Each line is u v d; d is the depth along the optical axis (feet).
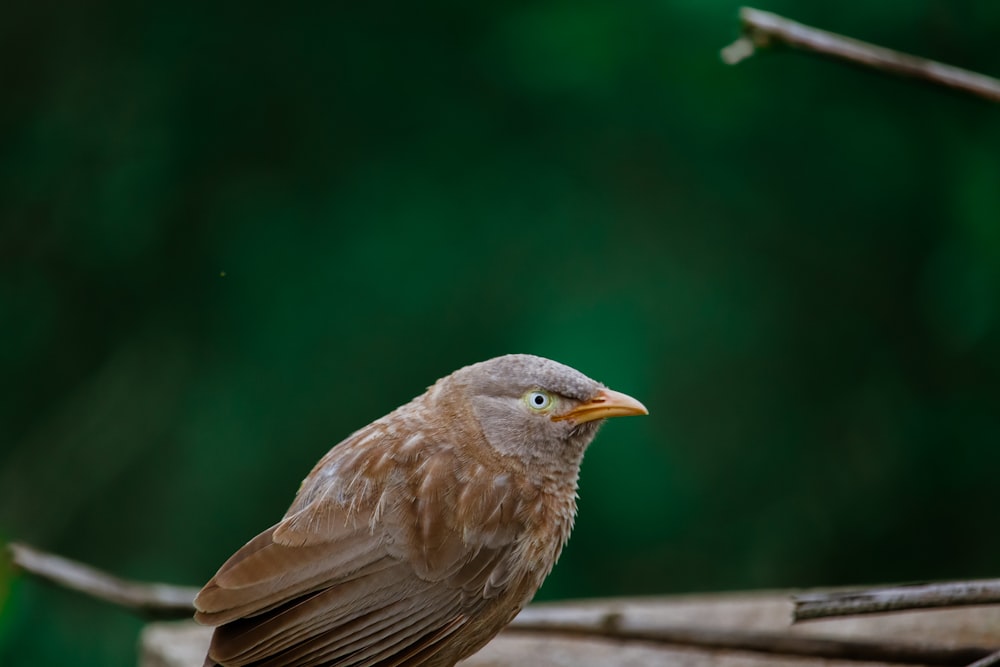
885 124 45.01
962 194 43.19
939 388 46.16
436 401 22.81
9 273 47.24
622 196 46.32
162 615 25.49
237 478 45.50
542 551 22.43
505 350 44.11
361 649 20.84
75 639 41.78
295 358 45.03
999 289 42.29
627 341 44.21
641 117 45.50
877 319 46.75
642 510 43.55
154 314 46.60
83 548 46.16
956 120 44.50
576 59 43.78
